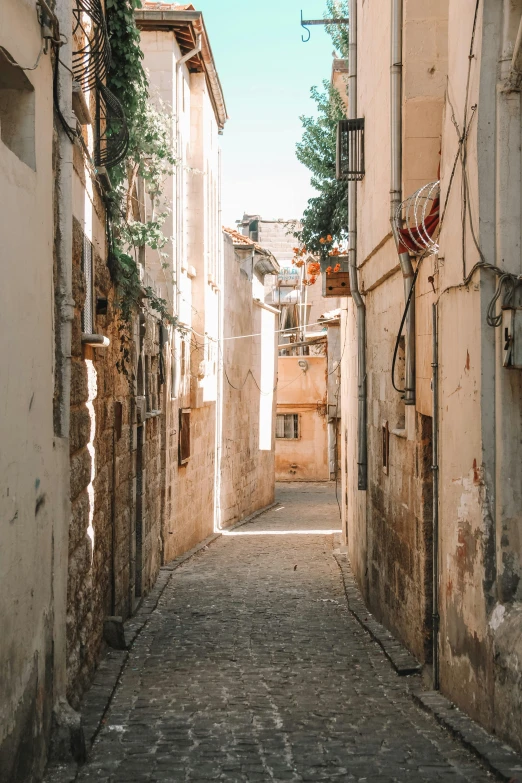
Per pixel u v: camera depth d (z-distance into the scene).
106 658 8.86
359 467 13.16
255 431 29.22
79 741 5.61
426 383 8.49
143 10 16.30
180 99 17.47
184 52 17.89
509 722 5.66
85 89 8.12
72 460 6.82
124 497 10.86
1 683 4.19
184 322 18.53
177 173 16.91
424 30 9.35
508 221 6.23
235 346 25.44
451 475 7.24
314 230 18.56
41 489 5.33
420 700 7.24
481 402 6.34
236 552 19.14
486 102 6.34
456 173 7.11
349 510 17.19
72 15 6.92
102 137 9.42
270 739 6.21
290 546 20.16
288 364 40.28
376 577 11.80
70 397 6.63
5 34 4.49
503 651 5.83
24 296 4.84
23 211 4.82
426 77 9.36
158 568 15.41
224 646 10.09
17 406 4.66
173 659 9.33
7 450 4.41
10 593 4.45
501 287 6.11
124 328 10.43
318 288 48.16
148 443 13.59
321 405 40.19
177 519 17.61
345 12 19.34
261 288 31.44
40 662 5.19
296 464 40.44
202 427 20.61
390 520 10.68
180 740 6.19
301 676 8.59
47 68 5.58
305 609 12.70
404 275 9.25
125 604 11.02
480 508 6.38
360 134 13.16
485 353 6.31
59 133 6.27
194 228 19.52
